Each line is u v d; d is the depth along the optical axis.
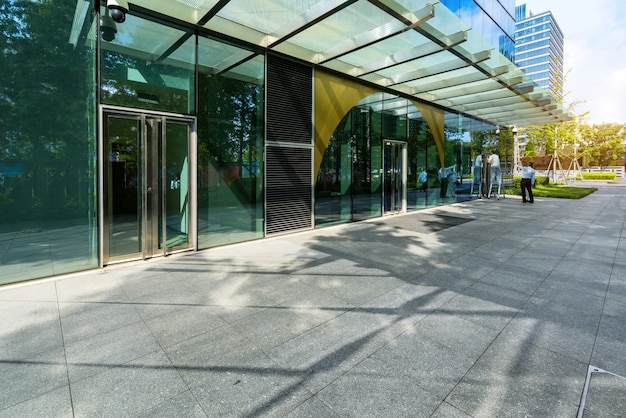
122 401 1.92
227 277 4.24
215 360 2.35
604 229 7.58
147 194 5.14
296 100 7.25
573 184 28.83
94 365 2.29
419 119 11.16
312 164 7.67
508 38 14.43
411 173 10.99
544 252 5.50
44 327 2.85
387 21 5.94
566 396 1.97
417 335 2.71
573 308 3.25
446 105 12.18
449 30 6.58
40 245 4.23
